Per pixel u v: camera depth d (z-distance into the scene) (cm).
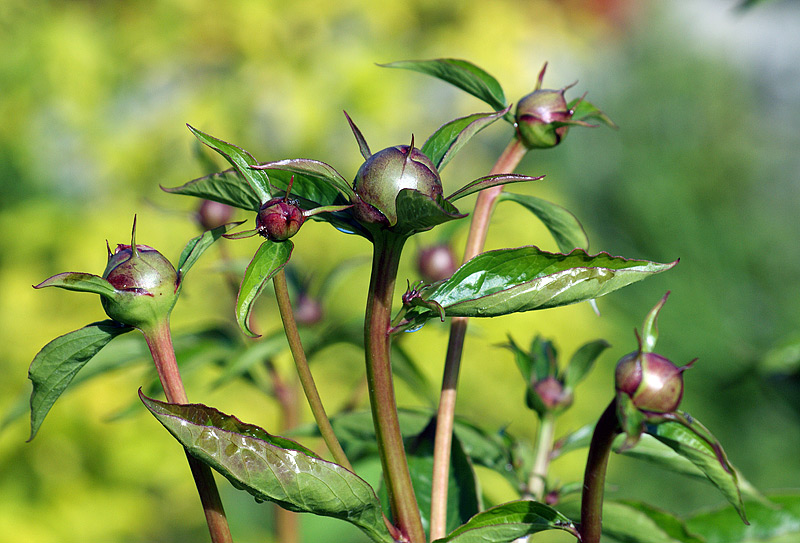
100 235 526
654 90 712
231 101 568
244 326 79
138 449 468
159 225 534
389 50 610
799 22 844
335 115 569
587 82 756
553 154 706
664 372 79
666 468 123
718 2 852
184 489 489
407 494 89
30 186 596
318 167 81
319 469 82
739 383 225
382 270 85
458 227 194
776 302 581
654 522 120
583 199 682
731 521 134
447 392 104
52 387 88
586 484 86
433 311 87
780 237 614
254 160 86
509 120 112
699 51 756
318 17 590
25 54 557
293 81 569
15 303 500
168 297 86
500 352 517
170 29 580
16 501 446
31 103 564
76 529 445
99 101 576
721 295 582
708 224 616
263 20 576
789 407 235
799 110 752
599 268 85
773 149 717
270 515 473
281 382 192
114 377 472
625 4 796
